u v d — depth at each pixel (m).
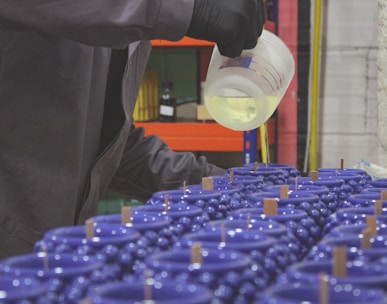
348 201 1.14
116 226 0.83
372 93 3.44
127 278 0.70
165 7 1.45
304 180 1.41
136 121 3.29
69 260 0.70
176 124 3.15
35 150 1.73
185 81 3.65
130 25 1.45
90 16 1.44
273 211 0.97
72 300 0.62
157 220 0.90
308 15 3.41
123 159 2.00
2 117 1.72
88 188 1.82
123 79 1.76
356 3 3.40
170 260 0.71
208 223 0.90
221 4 1.46
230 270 0.65
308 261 0.71
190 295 0.60
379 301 0.56
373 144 3.46
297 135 3.47
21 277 0.64
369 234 0.78
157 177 1.97
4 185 1.73
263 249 0.75
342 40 3.43
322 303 0.58
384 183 1.41
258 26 1.51
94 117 1.83
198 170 1.99
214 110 1.59
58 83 1.71
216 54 1.60
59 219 1.73
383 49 2.81
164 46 3.38
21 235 1.73
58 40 1.69
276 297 0.57
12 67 1.71
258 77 1.52
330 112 3.48
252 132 3.06
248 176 1.50
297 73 3.45
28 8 1.46
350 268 0.67
